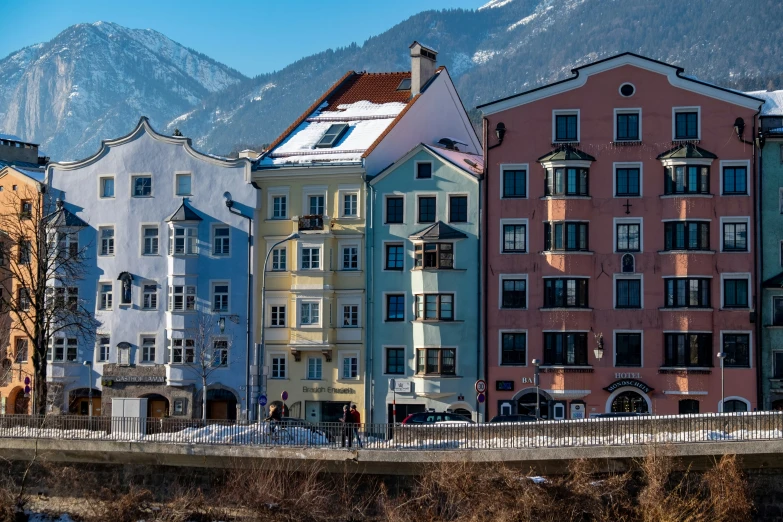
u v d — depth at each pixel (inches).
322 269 3563.0
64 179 3833.7
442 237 3472.0
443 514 2351.1
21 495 2630.4
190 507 2509.8
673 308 3356.3
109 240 3782.0
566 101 3462.1
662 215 3388.3
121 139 3774.6
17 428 2726.4
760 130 3380.9
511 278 3457.2
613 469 2301.9
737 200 3361.2
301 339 3563.0
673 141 3405.5
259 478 2474.2
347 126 3799.2
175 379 3634.4
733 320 3334.2
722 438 2252.7
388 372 3531.0
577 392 3380.9
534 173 3467.0
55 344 3786.9
